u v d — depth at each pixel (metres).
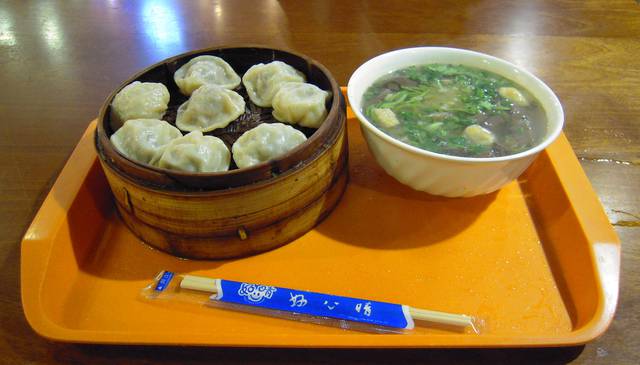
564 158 0.40
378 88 0.42
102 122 0.36
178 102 0.42
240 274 0.35
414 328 0.31
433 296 0.33
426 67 0.44
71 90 0.54
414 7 0.68
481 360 0.29
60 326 0.30
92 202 0.39
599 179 0.41
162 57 0.60
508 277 0.34
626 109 0.48
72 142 0.47
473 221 0.38
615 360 0.29
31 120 0.50
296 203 0.35
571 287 0.33
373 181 0.42
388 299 0.33
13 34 0.65
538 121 0.38
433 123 0.39
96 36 0.65
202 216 0.32
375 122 0.39
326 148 0.34
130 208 0.35
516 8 0.67
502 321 0.31
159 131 0.36
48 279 0.33
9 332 0.31
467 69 0.44
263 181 0.32
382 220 0.39
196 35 0.64
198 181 0.31
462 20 0.65
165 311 0.32
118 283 0.35
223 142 0.37
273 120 0.40
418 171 0.35
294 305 0.32
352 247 0.37
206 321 0.32
